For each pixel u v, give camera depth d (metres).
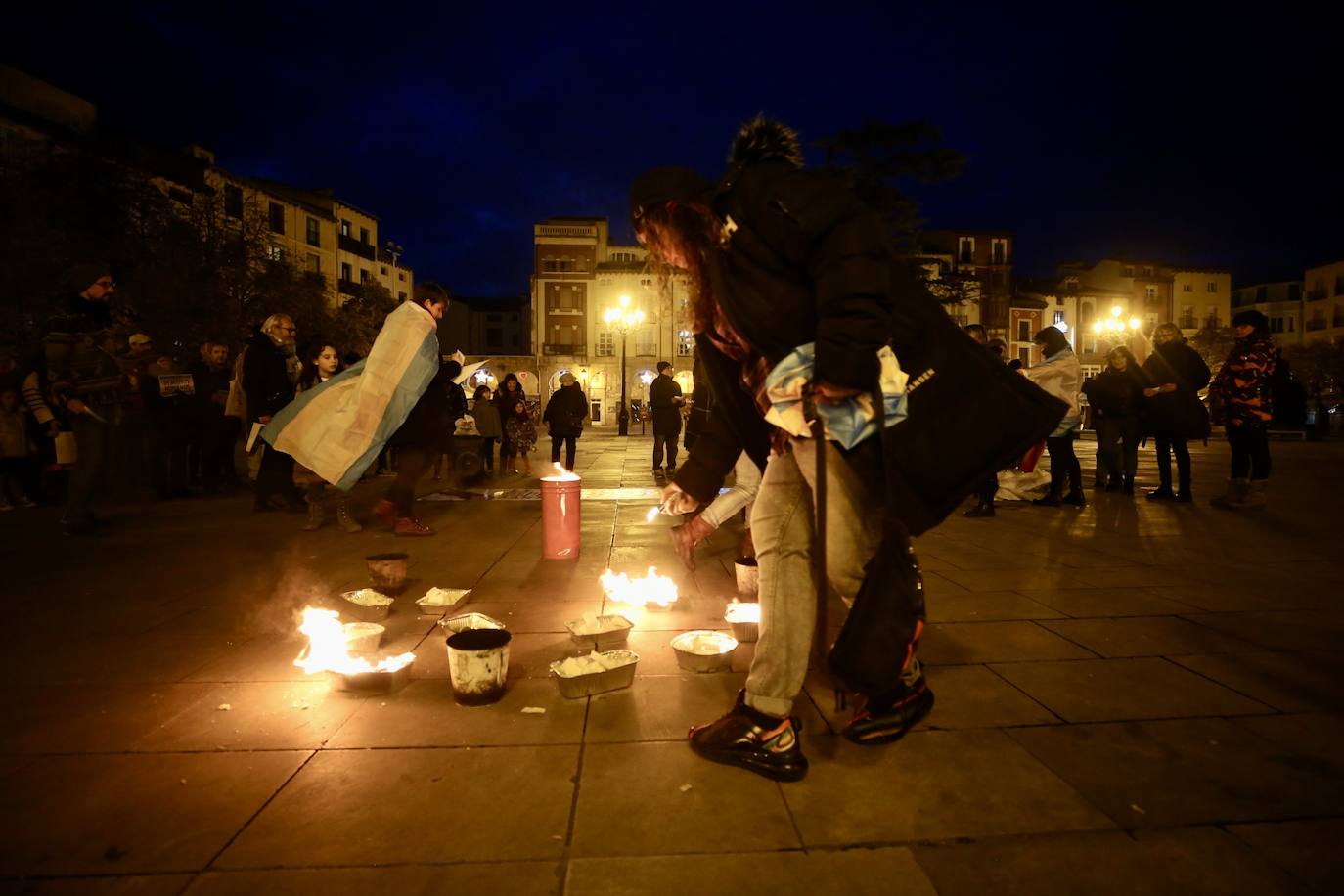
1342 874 1.74
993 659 3.17
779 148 2.10
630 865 1.78
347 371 5.83
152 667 3.09
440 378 6.25
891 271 2.12
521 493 9.46
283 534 6.26
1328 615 3.82
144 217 19.19
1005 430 2.06
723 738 2.25
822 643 2.04
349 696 2.79
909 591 2.06
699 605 4.06
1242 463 7.80
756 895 1.67
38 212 16.81
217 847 1.85
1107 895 1.67
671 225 2.20
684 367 58.53
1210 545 5.78
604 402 58.91
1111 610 3.91
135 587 4.43
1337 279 73.19
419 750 2.36
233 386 7.87
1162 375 8.42
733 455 2.58
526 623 3.74
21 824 1.95
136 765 2.26
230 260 21.44
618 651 3.00
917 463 2.04
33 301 15.91
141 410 8.37
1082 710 2.65
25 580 4.60
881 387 1.97
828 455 2.12
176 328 18.86
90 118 31.67
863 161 15.84
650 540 6.08
